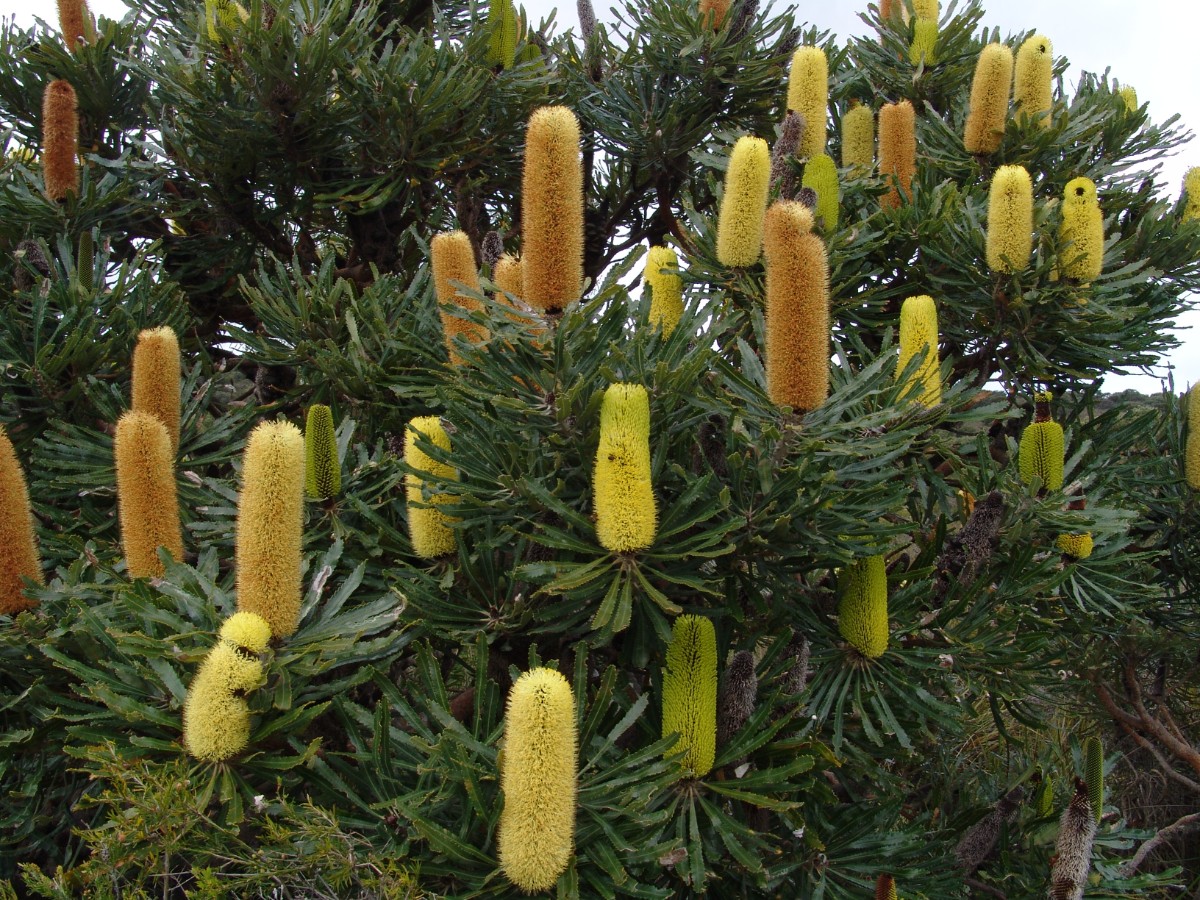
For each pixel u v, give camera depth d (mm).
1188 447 2076
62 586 1352
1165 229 2117
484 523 1371
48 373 1702
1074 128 2191
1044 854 1961
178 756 1164
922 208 1925
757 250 1445
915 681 1485
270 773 1160
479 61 2271
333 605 1241
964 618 1566
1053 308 1796
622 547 1187
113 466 1650
